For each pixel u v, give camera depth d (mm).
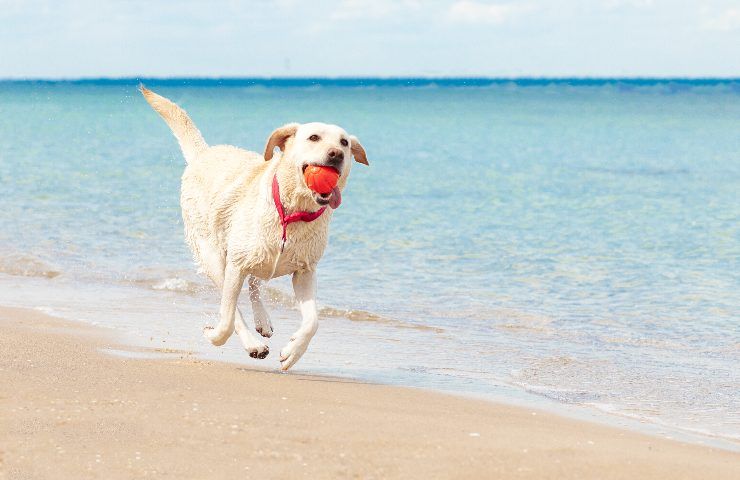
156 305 9672
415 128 57031
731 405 6312
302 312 6746
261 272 6793
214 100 121938
